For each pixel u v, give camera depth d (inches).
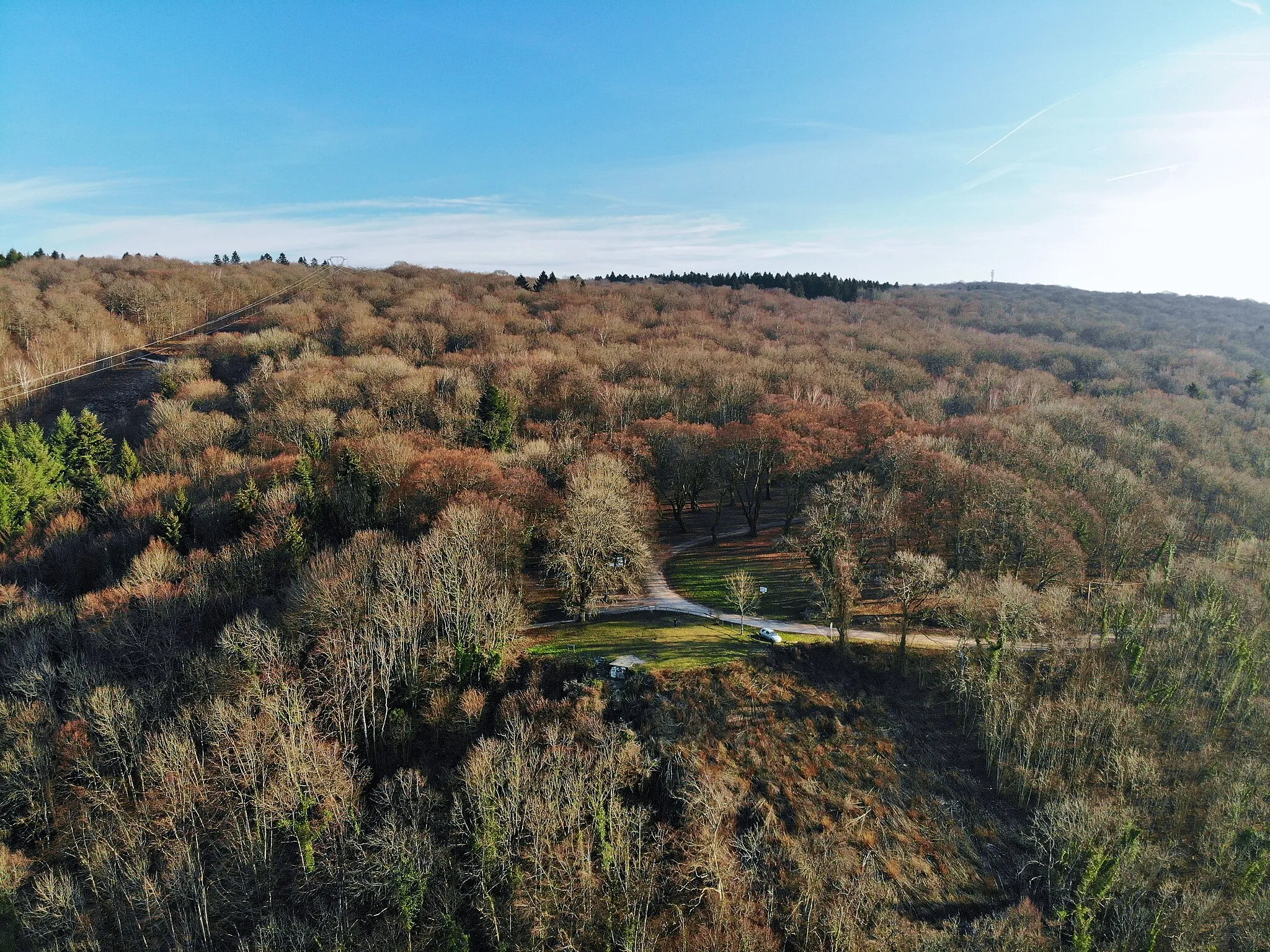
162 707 2608.3
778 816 2332.7
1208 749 2640.3
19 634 2891.2
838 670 2871.6
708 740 2508.6
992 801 2482.8
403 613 2743.6
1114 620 3085.6
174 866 2080.5
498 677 2716.5
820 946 2015.3
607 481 3567.9
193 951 2027.6
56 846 2258.9
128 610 2883.9
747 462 4249.5
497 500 3363.7
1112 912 2137.1
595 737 2437.3
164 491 4023.1
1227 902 2164.1
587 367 6136.8
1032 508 3454.7
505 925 2039.9
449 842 2209.6
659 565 3878.0
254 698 2479.1
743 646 2925.7
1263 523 4121.6
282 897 2140.7
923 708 2775.6
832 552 3093.0
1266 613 3157.0
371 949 1978.3
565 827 2186.3
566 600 3193.9
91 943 2015.3
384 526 3587.6
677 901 2107.5
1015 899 2191.2
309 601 2763.3
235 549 3245.6
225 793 2279.8
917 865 2261.3
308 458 3870.6
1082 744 2618.1
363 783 2389.3
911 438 4261.8
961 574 3171.8
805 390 5812.0
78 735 2380.7
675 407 5359.3
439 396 5310.0
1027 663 2891.2
